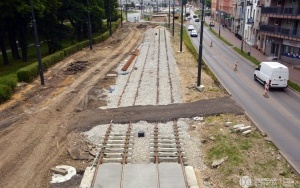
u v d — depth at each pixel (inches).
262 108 917.2
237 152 601.3
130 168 554.9
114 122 765.3
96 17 2459.4
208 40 2605.8
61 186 513.0
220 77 1315.2
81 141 668.1
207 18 4980.3
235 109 851.4
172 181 515.5
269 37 1876.2
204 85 1127.0
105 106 899.4
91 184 508.1
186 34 2957.7
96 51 1925.4
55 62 1505.9
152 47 2112.5
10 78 1046.4
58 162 585.6
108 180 519.2
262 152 610.9
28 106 893.2
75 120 779.4
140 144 655.8
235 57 1844.2
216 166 562.3
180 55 1785.2
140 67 1451.8
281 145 658.8
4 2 1411.2
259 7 2121.1
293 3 1681.8
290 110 905.5
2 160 587.8
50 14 1800.0
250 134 694.5
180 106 871.1
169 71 1359.5
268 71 1129.4
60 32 2012.8
